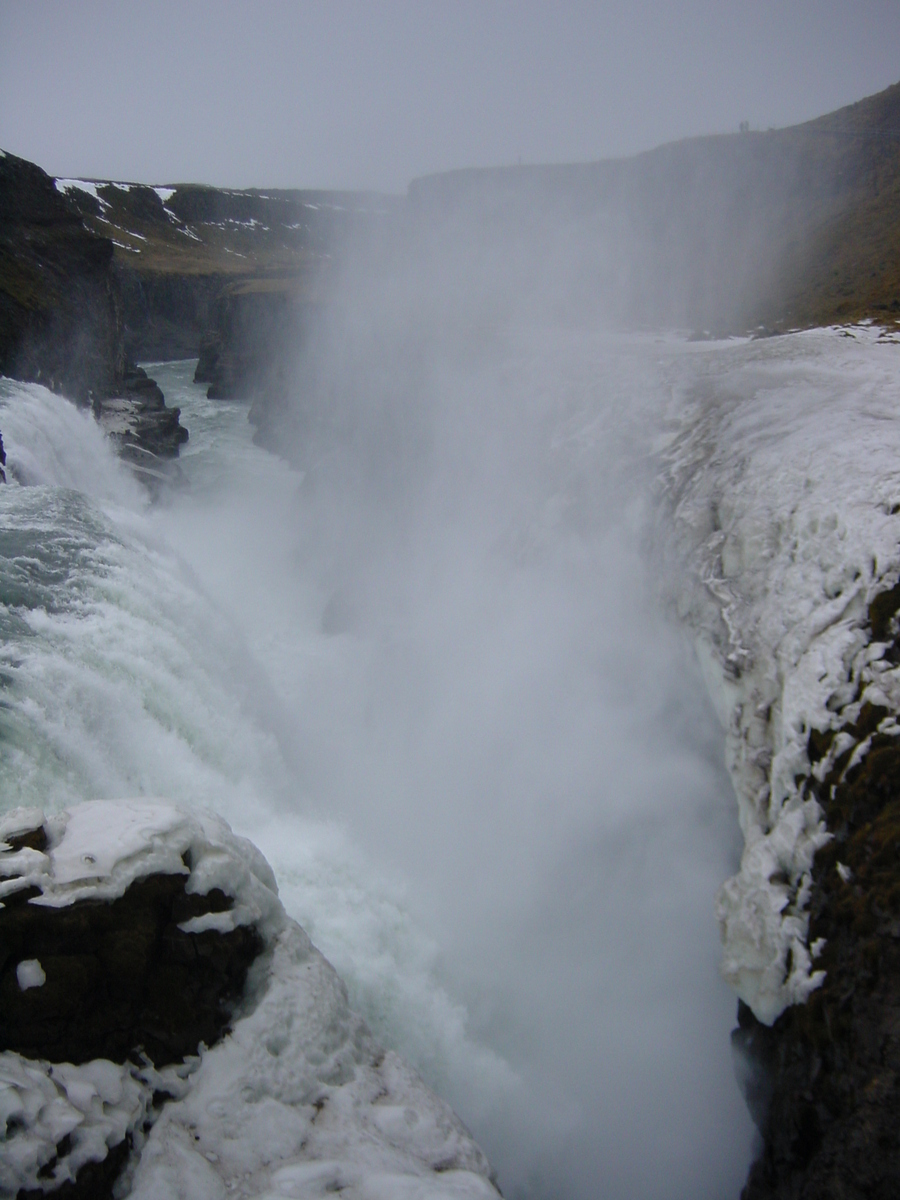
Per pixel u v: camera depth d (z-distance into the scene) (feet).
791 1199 17.01
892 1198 14.65
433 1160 14.24
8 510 35.06
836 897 18.13
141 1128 12.99
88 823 15.56
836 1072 16.47
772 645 24.34
